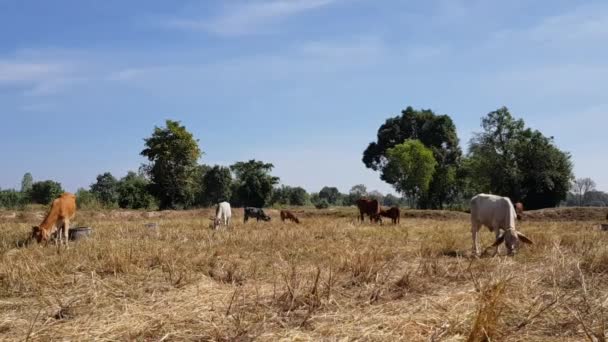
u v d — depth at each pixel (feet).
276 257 36.96
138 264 31.17
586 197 333.21
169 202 177.06
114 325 19.38
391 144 277.23
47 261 33.04
